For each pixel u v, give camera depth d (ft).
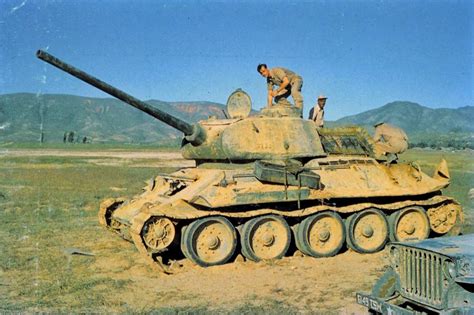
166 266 43.24
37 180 116.37
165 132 520.83
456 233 54.24
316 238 47.70
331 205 48.24
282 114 52.16
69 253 48.60
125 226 51.90
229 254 44.11
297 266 44.24
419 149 209.87
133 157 202.69
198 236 43.42
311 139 51.62
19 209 75.46
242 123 49.26
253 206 45.32
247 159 48.47
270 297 35.70
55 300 35.12
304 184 46.21
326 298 35.27
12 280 39.86
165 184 50.98
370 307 26.12
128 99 45.32
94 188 103.14
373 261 46.32
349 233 48.67
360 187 49.11
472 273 23.53
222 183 44.16
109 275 41.63
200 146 50.14
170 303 34.58
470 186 99.14
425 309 26.32
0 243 52.65
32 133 243.19
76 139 376.48
